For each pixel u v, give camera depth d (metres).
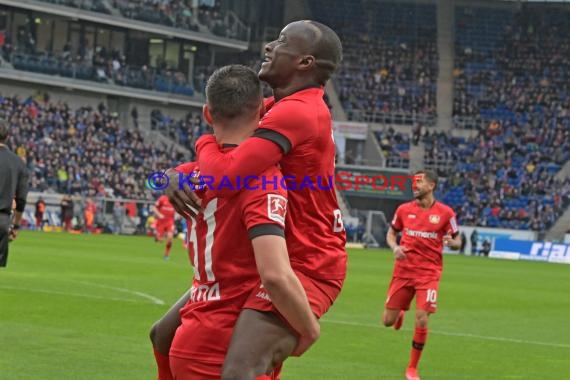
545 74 79.31
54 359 11.80
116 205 58.38
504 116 76.19
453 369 13.43
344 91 76.62
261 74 6.36
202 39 71.56
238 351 5.66
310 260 6.12
